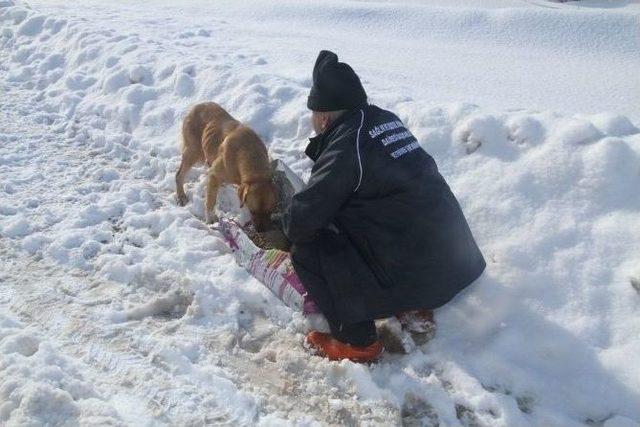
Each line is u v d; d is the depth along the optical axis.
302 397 2.99
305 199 3.05
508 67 8.43
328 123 3.20
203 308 3.51
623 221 3.54
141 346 3.23
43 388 2.64
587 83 7.55
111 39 7.42
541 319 3.32
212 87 5.99
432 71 7.79
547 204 3.78
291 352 3.23
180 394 2.90
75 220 4.38
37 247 4.10
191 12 13.66
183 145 4.89
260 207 3.99
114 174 5.08
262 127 5.38
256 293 3.61
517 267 3.56
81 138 5.75
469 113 4.47
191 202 4.75
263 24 12.11
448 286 3.14
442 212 3.07
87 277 3.83
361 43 9.83
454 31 11.34
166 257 3.95
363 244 3.12
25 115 6.21
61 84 6.83
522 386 3.01
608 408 2.87
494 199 3.94
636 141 3.77
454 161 4.29
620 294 3.29
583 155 3.82
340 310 3.12
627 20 11.08
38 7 9.84
